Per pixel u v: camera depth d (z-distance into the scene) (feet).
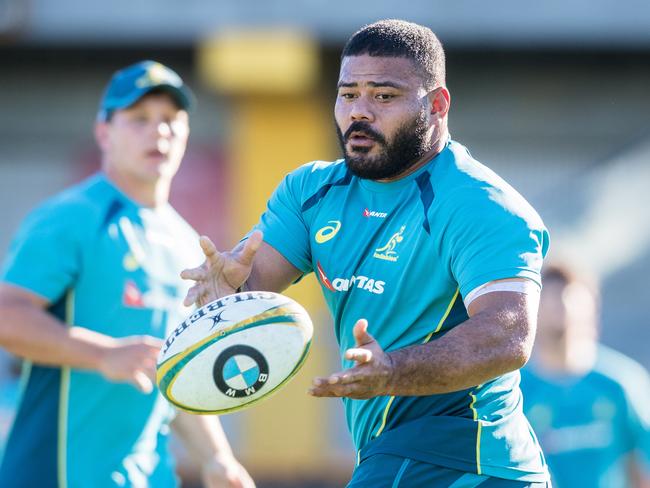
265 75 181.98
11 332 64.69
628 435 85.66
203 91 188.85
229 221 188.34
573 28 183.93
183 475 152.56
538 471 49.98
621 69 191.01
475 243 45.47
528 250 45.32
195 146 188.85
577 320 85.92
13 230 191.62
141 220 69.51
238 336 45.19
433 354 41.39
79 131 192.75
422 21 182.80
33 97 191.83
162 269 69.26
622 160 186.50
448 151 49.08
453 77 191.62
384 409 49.29
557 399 85.66
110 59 188.96
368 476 48.26
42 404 66.23
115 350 63.21
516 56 186.91
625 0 184.14
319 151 188.03
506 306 43.68
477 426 48.29
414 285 47.75
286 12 182.39
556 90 192.44
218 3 183.11
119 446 66.18
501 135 192.75
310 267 52.16
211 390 45.03
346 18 182.29
